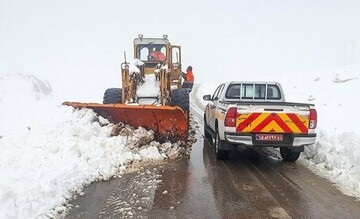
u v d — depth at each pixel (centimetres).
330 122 1075
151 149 727
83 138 681
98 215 434
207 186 546
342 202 484
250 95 802
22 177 482
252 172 626
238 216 437
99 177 573
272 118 632
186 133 786
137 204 470
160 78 922
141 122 785
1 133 681
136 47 1099
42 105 984
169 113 754
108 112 787
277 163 693
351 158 602
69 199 480
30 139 634
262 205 472
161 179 579
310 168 654
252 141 633
